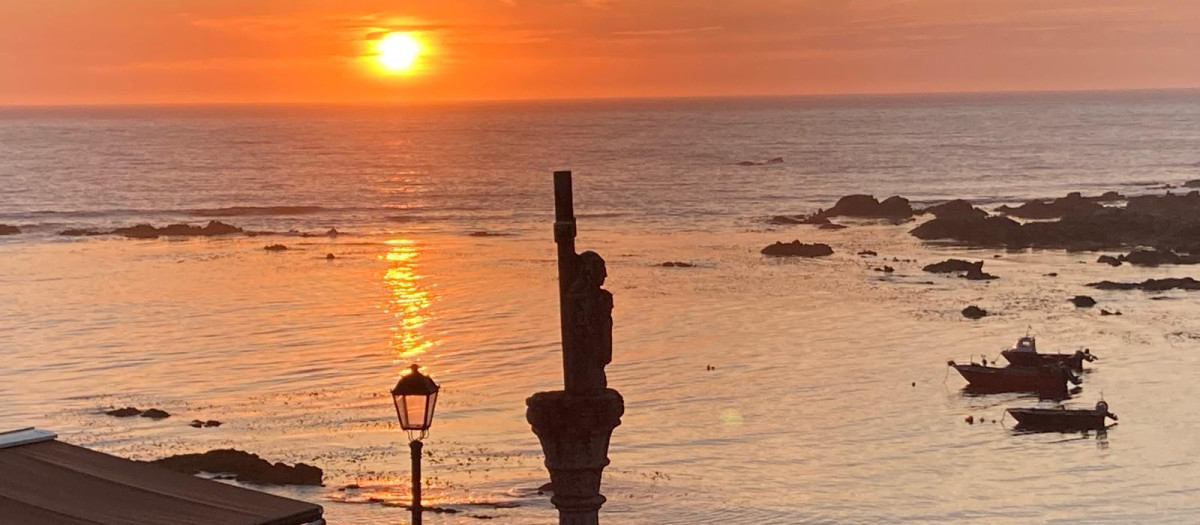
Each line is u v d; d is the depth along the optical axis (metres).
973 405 54.41
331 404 53.72
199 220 137.25
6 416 51.66
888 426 50.53
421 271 96.12
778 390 56.59
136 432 49.12
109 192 170.75
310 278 92.56
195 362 62.66
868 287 87.56
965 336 69.81
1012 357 61.69
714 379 58.75
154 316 76.12
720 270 95.88
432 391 13.07
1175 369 61.75
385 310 77.94
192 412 52.47
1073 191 167.38
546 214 142.88
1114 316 75.94
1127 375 60.56
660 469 44.03
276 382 58.09
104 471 14.61
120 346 66.88
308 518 14.29
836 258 103.31
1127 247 109.56
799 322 73.88
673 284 88.56
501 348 65.81
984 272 95.69
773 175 197.62
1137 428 50.50
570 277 10.38
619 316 75.56
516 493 41.09
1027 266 99.38
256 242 116.88
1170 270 96.38
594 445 10.23
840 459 45.62
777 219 132.62
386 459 45.19
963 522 38.69
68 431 49.28
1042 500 40.88
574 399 10.19
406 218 139.38
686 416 51.69
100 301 81.81
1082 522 38.62
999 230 113.88
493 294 84.25
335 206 152.62
